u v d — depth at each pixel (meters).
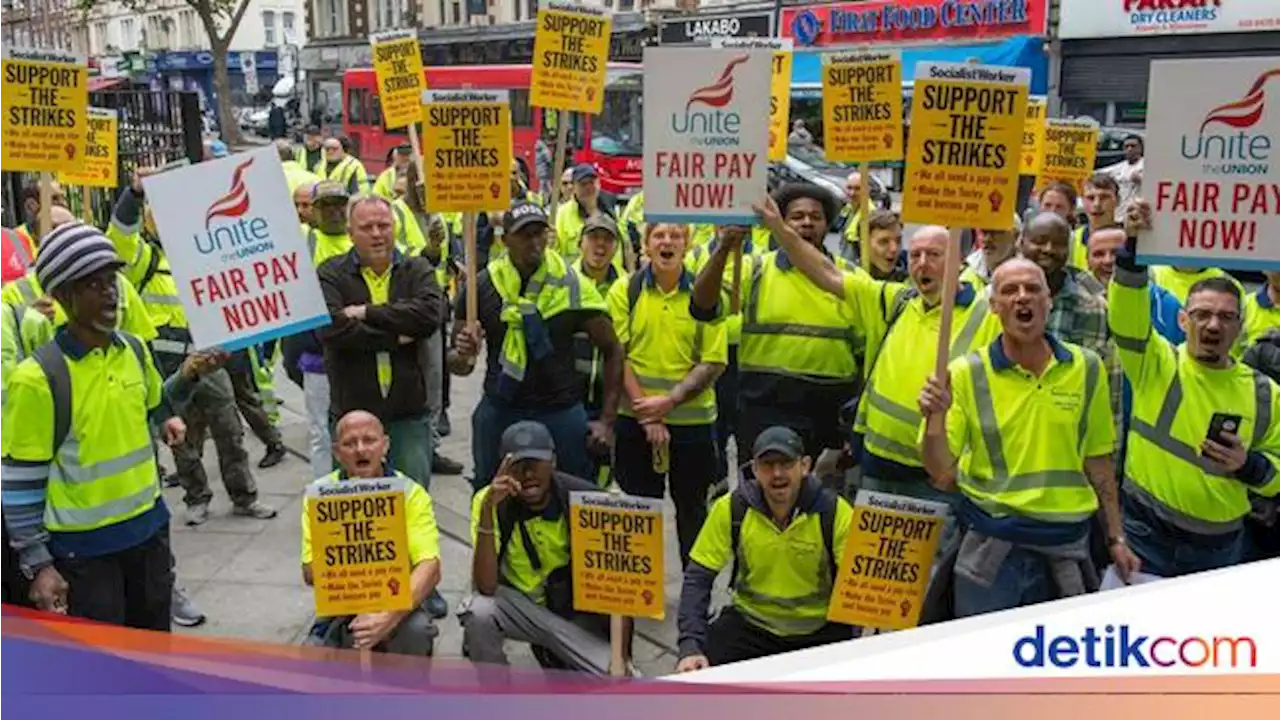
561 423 5.52
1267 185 3.90
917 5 27.19
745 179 4.91
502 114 5.59
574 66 7.31
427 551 4.55
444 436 8.98
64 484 4.05
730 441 8.85
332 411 5.71
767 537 4.48
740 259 5.57
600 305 5.48
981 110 3.98
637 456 5.86
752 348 5.40
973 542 4.03
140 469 4.24
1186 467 4.23
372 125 30.89
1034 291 3.81
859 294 5.15
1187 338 4.30
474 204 5.62
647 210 4.95
